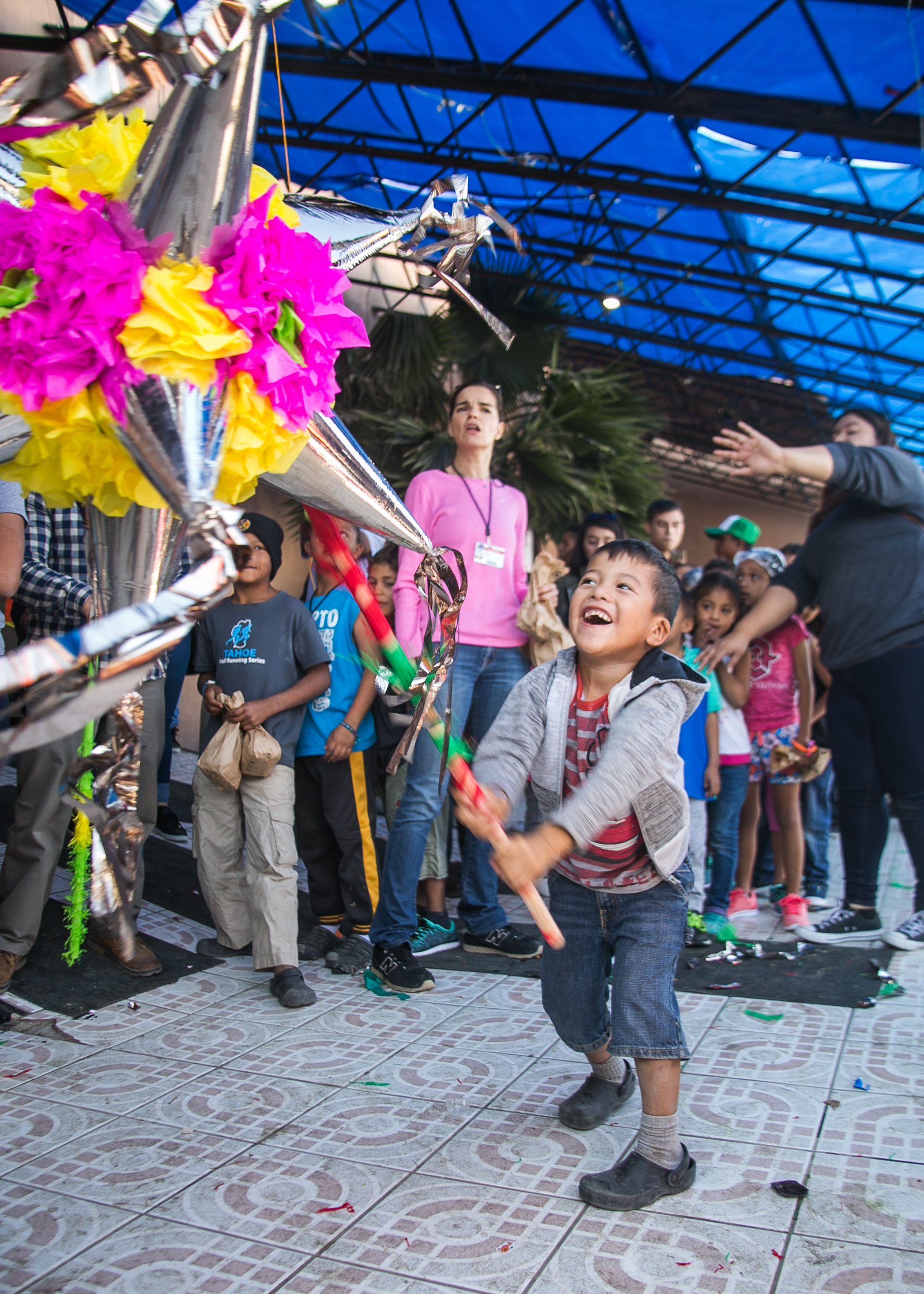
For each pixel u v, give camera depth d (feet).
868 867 12.01
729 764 12.78
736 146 26.45
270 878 9.86
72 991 9.51
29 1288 5.32
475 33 23.57
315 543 11.14
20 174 4.07
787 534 78.02
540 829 5.65
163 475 3.70
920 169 24.97
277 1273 5.46
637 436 27.14
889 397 44.57
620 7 21.54
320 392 4.25
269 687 10.23
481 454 12.13
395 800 12.30
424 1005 9.63
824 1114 7.32
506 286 34.24
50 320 3.69
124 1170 6.51
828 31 20.63
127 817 4.21
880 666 11.56
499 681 11.93
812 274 34.37
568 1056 8.43
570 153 29.17
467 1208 6.10
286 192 4.97
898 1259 5.57
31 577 9.36
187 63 3.81
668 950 6.64
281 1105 7.46
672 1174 6.25
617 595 6.56
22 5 20.80
